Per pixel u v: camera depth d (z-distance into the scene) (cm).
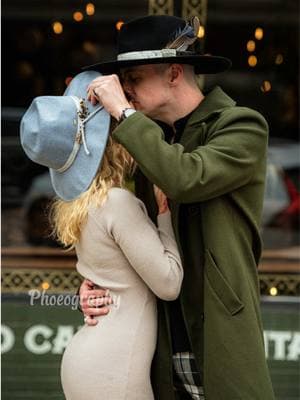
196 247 472
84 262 479
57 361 768
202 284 472
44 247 796
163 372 472
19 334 768
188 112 482
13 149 824
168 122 489
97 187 469
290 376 770
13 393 768
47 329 768
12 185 817
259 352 455
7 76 832
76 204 472
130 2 821
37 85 837
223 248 458
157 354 475
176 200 451
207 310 458
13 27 834
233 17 827
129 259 462
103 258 469
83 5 830
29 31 834
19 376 767
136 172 498
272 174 847
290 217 840
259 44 837
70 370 468
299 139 853
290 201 842
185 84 483
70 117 464
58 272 783
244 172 457
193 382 484
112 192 466
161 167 444
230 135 458
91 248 470
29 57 835
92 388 461
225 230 460
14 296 768
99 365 461
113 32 836
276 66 844
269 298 781
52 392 767
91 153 464
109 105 459
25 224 806
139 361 464
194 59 476
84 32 837
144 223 464
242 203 466
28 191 817
